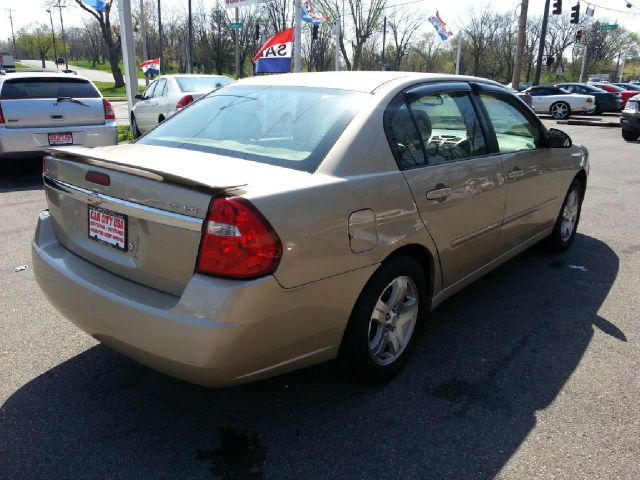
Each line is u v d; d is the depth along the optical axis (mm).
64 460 2332
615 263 4910
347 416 2664
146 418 2631
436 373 3061
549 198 4453
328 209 2355
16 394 2791
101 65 88812
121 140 12141
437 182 2980
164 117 10836
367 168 2639
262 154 2682
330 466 2324
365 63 55781
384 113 2844
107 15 44500
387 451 2418
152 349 2217
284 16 44969
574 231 5305
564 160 4582
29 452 2373
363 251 2520
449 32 28531
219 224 2074
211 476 2258
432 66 67062
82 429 2537
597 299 4117
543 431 2562
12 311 3703
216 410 2705
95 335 2496
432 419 2645
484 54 65750
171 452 2398
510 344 3404
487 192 3434
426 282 3092
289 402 2775
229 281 2096
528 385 2947
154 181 2240
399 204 2719
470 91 3590
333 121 2771
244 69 52312
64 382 2910
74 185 2621
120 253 2445
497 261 3885
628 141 15047
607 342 3445
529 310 3906
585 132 17609
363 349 2695
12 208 6418
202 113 3307
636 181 9016
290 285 2219
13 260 4680
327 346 2516
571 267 4793
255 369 2256
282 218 2180
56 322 3566
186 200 2143
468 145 3404
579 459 2375
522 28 26016
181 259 2186
